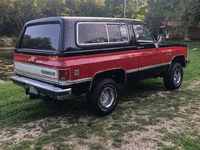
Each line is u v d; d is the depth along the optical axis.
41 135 3.83
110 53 4.53
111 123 4.24
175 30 31.72
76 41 3.95
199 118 4.38
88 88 4.20
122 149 3.29
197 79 7.67
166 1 29.23
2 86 8.04
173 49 6.28
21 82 4.62
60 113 4.86
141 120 4.33
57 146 3.41
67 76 3.79
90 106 4.42
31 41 4.57
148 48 5.44
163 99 5.64
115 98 4.73
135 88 6.84
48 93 3.96
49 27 4.12
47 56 3.97
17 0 36.19
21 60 4.75
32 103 5.55
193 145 3.32
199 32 40.81
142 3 30.31
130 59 4.96
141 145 3.39
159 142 3.45
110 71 4.64
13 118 4.56
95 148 3.33
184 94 6.04
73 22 3.97
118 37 4.74
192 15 25.75
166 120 4.31
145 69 5.42
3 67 17.33
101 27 4.43
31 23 4.67
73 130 3.96
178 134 3.71
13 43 45.16
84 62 4.03
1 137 3.78
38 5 39.97
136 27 5.21
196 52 16.84
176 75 6.50
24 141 3.60
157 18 30.48
